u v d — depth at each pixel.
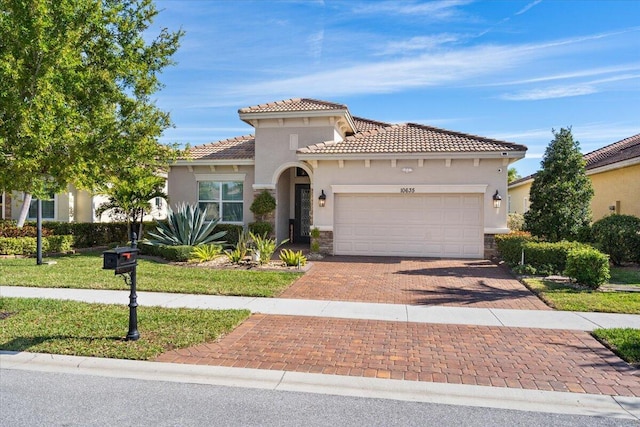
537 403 4.73
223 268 13.11
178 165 20.05
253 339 6.75
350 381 5.22
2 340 6.50
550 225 14.15
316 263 14.55
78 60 8.12
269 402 4.71
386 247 16.42
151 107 12.15
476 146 15.74
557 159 14.22
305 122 18.41
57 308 8.32
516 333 7.11
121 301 9.05
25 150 7.20
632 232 13.59
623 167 17.67
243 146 21.31
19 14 7.11
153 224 21.89
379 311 8.52
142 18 13.46
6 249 15.60
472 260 15.23
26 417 4.34
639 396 4.81
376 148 16.34
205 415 4.40
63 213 20.84
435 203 16.08
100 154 8.45
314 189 16.77
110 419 4.30
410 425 4.21
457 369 5.58
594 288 10.18
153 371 5.57
